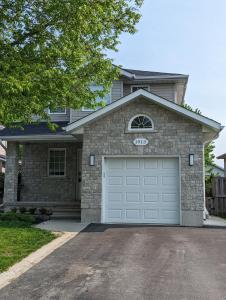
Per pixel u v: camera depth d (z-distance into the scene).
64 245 9.91
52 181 18.75
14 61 9.37
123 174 14.27
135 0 11.64
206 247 9.60
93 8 10.10
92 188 14.10
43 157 18.95
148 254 8.84
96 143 14.27
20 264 8.08
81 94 11.61
